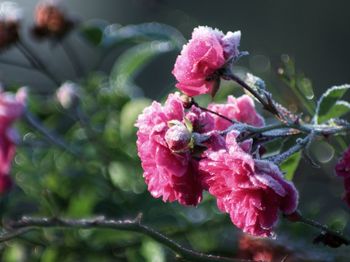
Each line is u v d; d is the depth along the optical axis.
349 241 1.06
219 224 1.30
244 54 1.06
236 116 1.08
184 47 1.06
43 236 1.31
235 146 1.02
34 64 1.42
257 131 1.05
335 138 1.19
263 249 1.20
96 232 1.28
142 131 1.05
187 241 1.30
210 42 1.05
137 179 1.35
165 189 1.05
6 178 1.28
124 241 1.30
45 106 1.43
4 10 1.43
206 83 1.06
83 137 1.39
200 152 1.03
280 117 1.06
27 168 1.38
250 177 1.02
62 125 1.43
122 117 1.35
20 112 1.28
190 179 1.04
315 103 1.16
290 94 1.28
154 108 1.04
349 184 1.06
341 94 1.11
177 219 1.31
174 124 1.03
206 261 1.07
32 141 1.39
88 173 1.36
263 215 1.03
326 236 1.06
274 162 1.05
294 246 1.21
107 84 1.43
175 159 1.04
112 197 1.35
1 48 1.41
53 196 1.35
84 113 1.39
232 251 1.29
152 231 1.08
